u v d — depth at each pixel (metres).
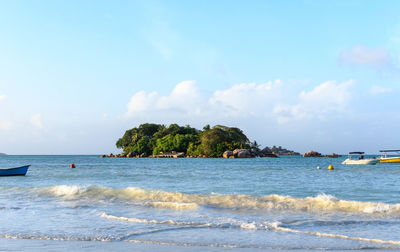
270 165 76.31
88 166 70.88
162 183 28.97
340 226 11.19
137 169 56.62
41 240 9.41
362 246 8.77
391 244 8.96
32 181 31.52
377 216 12.82
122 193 18.53
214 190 23.14
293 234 10.05
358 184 27.72
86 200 17.12
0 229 10.77
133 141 196.88
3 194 19.20
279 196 16.36
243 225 11.07
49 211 14.12
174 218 12.44
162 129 195.38
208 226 11.01
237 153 148.38
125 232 10.25
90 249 8.47
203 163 91.62
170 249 8.48
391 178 34.66
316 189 23.80
